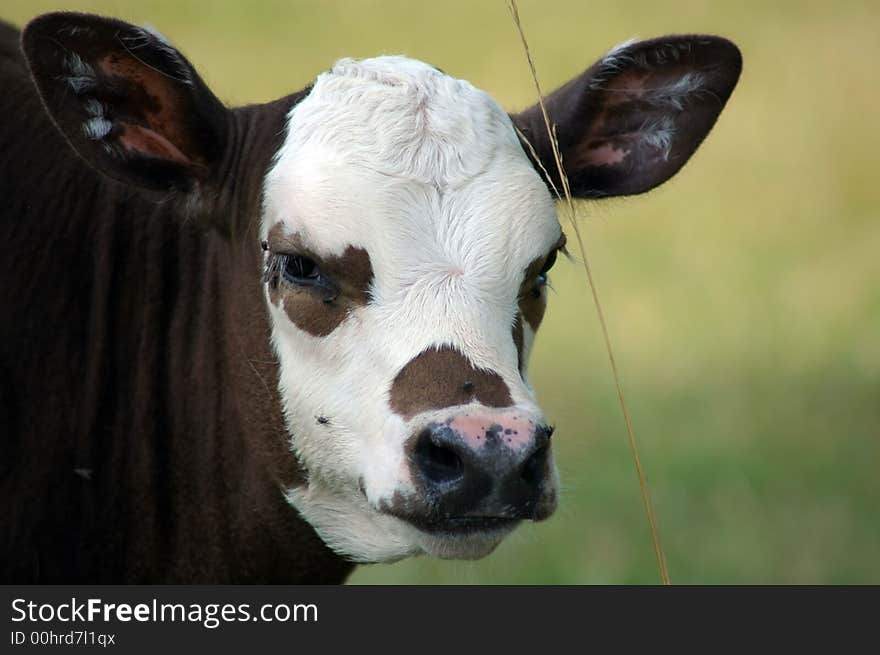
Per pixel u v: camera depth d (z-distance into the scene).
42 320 12.57
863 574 19.50
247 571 12.88
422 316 11.14
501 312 11.37
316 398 11.57
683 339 27.12
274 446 12.16
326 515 12.23
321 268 11.46
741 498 21.05
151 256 12.95
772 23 48.16
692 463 21.94
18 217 12.68
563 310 28.70
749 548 19.94
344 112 11.95
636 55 12.95
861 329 27.56
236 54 41.84
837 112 40.94
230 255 12.53
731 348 26.84
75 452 12.64
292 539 12.55
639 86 13.12
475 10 47.59
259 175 12.12
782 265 31.17
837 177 36.47
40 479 12.47
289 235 11.58
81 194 12.96
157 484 12.84
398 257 11.31
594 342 27.16
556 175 13.15
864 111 40.97
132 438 12.82
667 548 19.88
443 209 11.48
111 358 12.84
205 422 12.73
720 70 13.09
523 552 19.47
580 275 30.11
